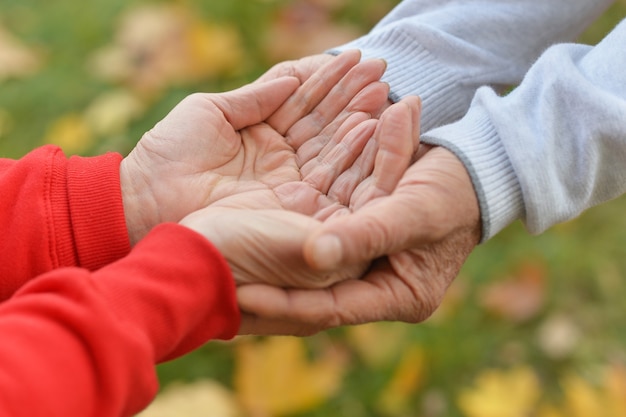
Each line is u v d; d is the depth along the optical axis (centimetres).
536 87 109
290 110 114
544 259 144
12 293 104
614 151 106
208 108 112
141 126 157
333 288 104
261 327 104
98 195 107
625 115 104
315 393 132
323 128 113
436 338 138
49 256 105
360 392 135
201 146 111
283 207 109
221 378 136
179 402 131
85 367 92
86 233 106
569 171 106
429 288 106
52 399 91
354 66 113
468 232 106
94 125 158
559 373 137
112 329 93
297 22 171
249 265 101
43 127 162
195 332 100
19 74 171
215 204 109
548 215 106
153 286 97
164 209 110
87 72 170
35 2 187
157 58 166
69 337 92
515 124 106
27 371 90
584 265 144
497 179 104
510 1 119
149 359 94
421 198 101
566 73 107
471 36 118
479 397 133
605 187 109
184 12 173
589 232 147
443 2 121
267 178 112
